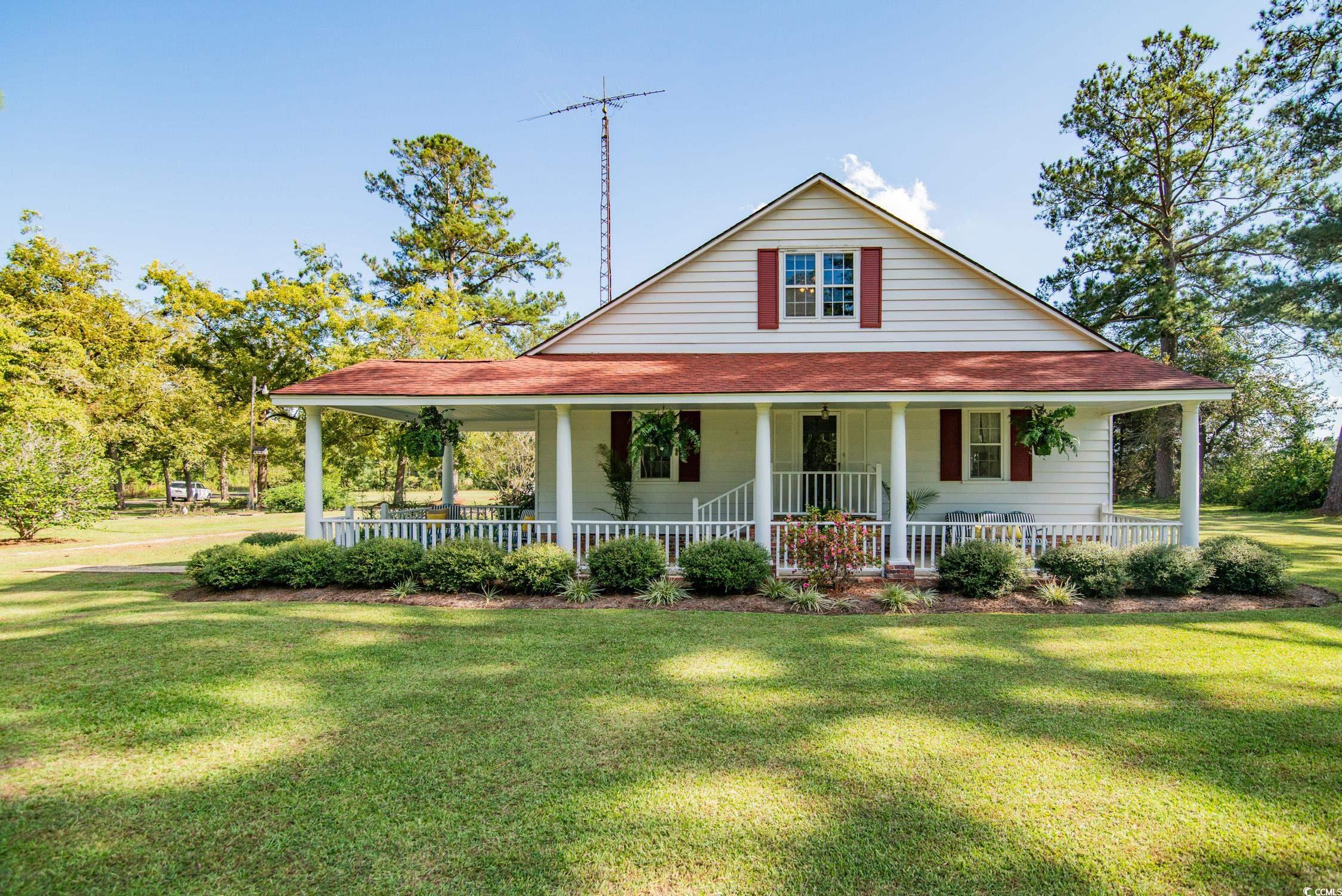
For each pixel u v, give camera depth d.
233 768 4.10
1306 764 4.09
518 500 19.02
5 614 8.28
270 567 9.66
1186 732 4.57
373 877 3.02
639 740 4.46
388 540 9.95
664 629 7.52
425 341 24.97
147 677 5.81
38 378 24.08
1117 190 25.92
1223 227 26.03
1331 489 21.97
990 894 2.88
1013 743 4.40
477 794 3.76
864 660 6.29
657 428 10.96
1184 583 8.97
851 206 12.63
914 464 12.77
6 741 4.50
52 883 3.00
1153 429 30.47
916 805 3.61
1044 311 12.29
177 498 42.47
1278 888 2.93
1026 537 11.02
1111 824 3.42
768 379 10.34
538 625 7.76
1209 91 24.20
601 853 3.18
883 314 12.56
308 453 10.77
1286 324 25.30
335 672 5.97
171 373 29.20
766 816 3.50
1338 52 20.00
